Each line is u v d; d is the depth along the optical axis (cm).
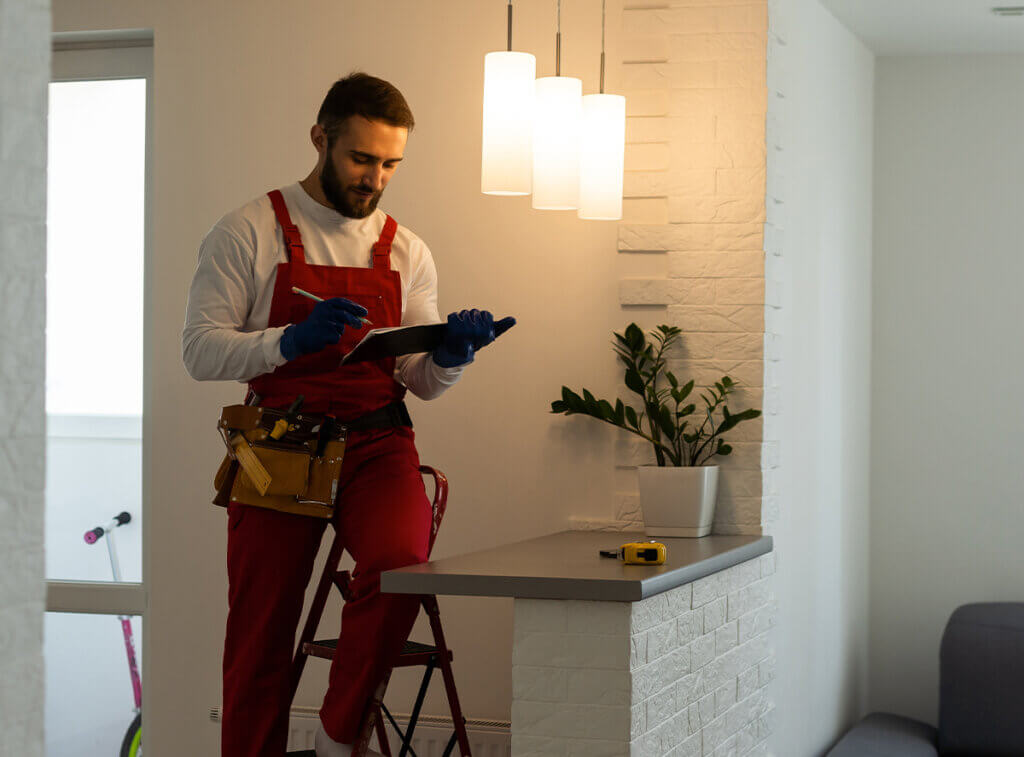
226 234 229
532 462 332
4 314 49
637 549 243
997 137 438
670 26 324
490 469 334
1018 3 377
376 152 227
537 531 331
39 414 51
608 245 328
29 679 51
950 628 409
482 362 335
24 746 51
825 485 388
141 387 367
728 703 286
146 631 362
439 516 250
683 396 308
